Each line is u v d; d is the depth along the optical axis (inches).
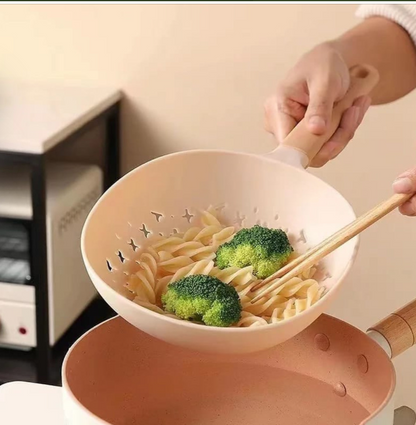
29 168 62.9
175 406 26.9
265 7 58.9
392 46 43.5
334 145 32.4
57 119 57.2
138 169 27.0
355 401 26.1
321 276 26.2
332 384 27.0
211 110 62.8
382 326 25.6
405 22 43.5
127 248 27.2
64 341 63.9
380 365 24.5
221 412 26.6
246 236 27.3
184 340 21.8
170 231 28.7
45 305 57.6
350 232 23.9
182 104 63.3
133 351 27.1
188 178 28.5
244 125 62.4
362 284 54.9
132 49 62.9
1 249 57.4
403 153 57.4
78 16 63.1
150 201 27.9
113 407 26.3
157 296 26.8
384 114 56.7
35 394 30.0
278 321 22.6
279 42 59.6
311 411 26.4
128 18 62.1
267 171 28.4
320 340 27.1
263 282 26.1
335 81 34.1
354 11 57.2
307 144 29.7
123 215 27.0
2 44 65.6
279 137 34.4
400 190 23.5
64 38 64.1
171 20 61.3
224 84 61.8
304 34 58.9
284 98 34.9
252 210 28.9
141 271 26.9
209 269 26.8
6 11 64.4
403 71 44.3
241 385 27.8
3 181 60.5
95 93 63.7
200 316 24.8
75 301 63.5
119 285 26.2
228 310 24.3
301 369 27.9
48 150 53.9
